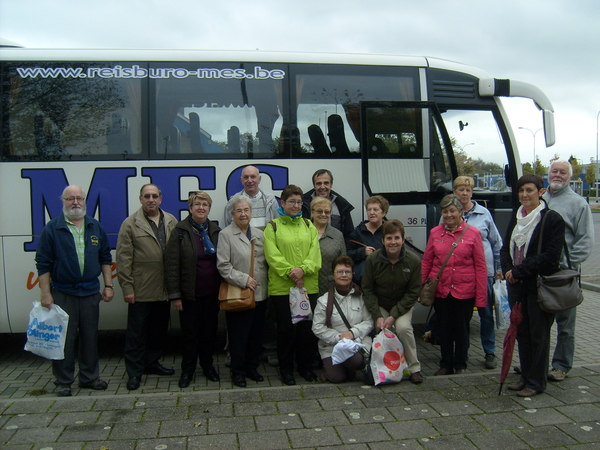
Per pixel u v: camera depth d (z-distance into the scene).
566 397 4.58
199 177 5.94
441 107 6.61
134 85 5.92
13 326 5.87
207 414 4.21
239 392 4.69
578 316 8.22
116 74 5.91
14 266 5.78
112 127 5.87
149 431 3.91
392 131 6.34
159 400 4.48
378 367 4.86
